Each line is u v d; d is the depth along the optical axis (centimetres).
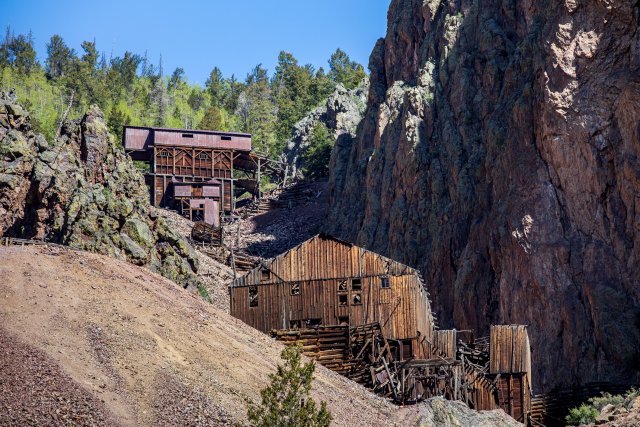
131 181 6750
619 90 6975
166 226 5875
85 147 6544
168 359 3312
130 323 3488
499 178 8094
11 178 5362
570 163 7212
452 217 8906
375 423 3697
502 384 5775
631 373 6122
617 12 7144
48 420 2481
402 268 5822
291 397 2569
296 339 5438
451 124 9519
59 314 3291
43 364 2822
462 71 9644
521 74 8594
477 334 7869
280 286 5841
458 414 4188
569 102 7275
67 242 5038
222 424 2936
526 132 7894
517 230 7431
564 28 7494
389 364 5469
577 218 7138
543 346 6875
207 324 3966
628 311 6369
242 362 3653
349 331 5506
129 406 2805
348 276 5838
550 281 7025
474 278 8056
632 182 6688
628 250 6662
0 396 2519
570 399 5734
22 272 3553
